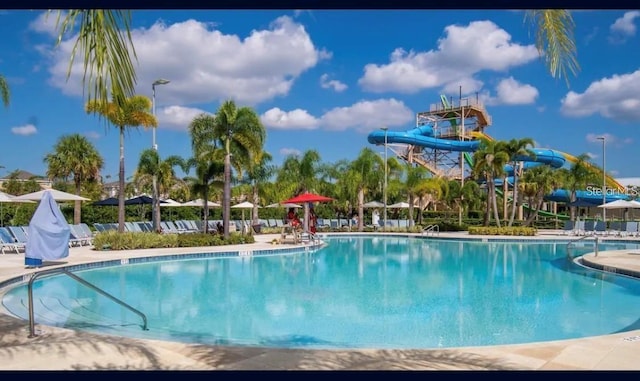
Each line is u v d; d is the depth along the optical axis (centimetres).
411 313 896
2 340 597
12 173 4925
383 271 1497
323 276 1380
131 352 549
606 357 530
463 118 5866
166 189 3450
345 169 4109
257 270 1504
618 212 6412
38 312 873
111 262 1527
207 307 944
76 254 1691
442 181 4247
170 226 3056
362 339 725
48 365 507
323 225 3909
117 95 369
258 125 2277
